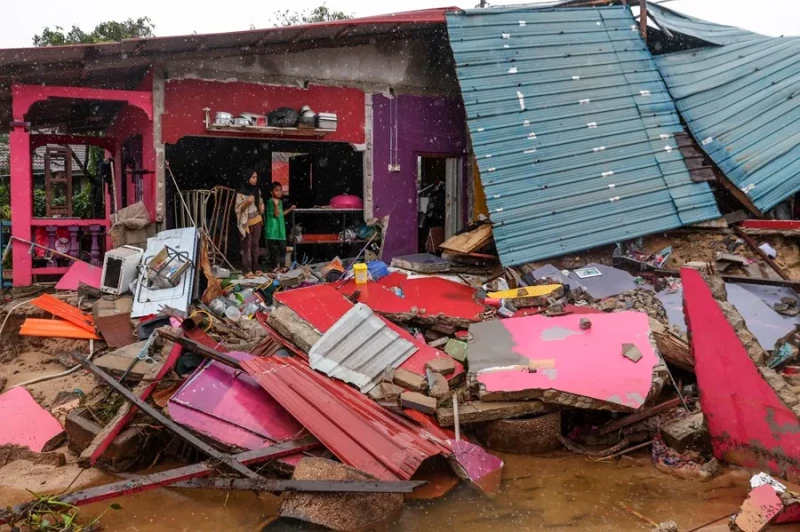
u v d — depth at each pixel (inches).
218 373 283.3
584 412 293.9
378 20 453.7
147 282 373.7
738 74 510.6
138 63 427.5
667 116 491.5
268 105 478.0
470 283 428.5
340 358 300.5
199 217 464.1
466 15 478.6
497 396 273.4
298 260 566.9
